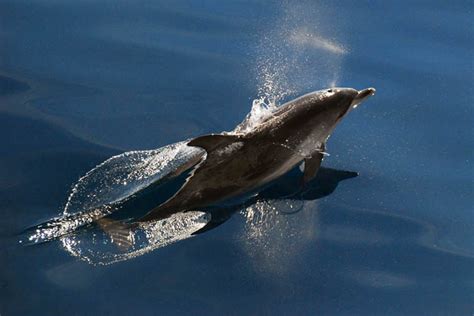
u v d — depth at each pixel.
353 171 34.50
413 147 35.81
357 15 44.91
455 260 30.45
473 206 33.00
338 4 46.22
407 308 28.41
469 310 28.23
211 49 41.69
